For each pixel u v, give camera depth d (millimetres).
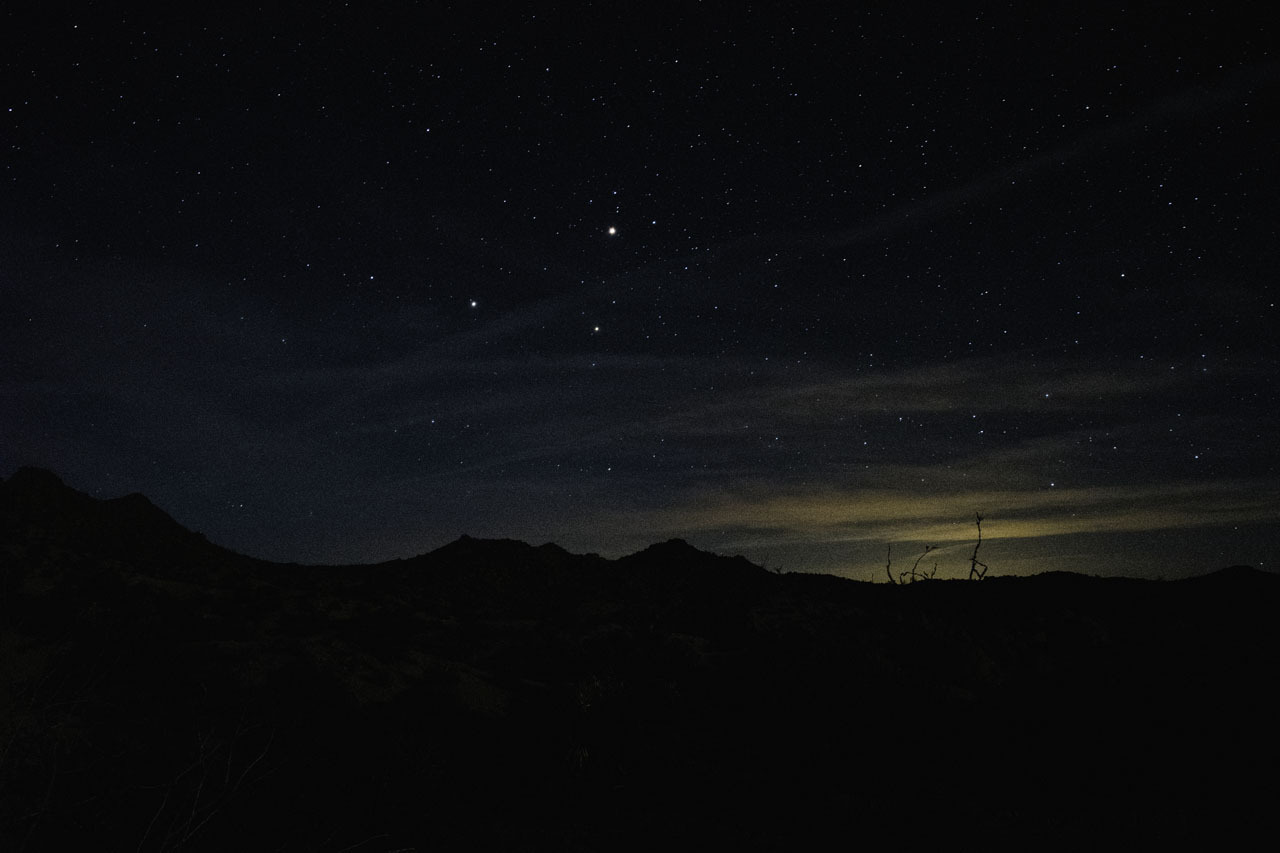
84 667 7406
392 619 11742
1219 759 7805
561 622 13055
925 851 6094
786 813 6805
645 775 7457
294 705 7711
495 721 8453
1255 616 13492
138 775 5746
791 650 11094
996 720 9211
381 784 6371
